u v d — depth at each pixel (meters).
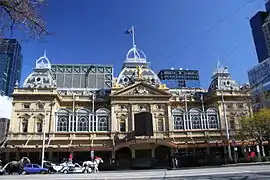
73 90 86.06
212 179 19.58
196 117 77.69
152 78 86.06
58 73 89.81
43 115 71.69
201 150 74.81
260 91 64.44
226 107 80.44
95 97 80.56
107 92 85.81
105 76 93.06
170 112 77.00
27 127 70.44
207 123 77.62
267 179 17.95
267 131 60.81
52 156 68.06
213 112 79.31
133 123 74.50
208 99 85.25
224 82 85.62
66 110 73.00
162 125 76.06
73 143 70.06
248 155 69.50
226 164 51.91
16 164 49.69
